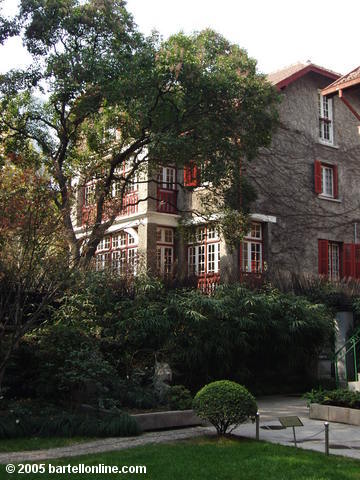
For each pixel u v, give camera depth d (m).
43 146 18.50
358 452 7.83
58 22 16.55
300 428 9.79
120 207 16.77
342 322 16.12
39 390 10.78
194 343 13.04
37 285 10.38
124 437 8.88
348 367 15.64
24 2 16.44
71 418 9.15
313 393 11.47
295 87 22.88
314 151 23.00
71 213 13.14
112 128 19.34
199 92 16.69
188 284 15.28
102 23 16.58
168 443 8.34
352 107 17.91
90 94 17.03
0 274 9.73
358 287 17.59
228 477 6.32
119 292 13.21
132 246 22.56
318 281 17.77
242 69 17.48
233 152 17.70
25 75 16.83
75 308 11.59
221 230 18.91
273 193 21.33
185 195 22.41
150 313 12.41
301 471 6.54
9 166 17.27
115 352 12.30
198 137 17.31
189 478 6.27
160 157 18.02
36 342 11.12
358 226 23.94
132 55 16.58
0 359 10.59
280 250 21.19
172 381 13.16
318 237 22.44
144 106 16.17
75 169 19.78
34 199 10.11
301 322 14.60
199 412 8.62
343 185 23.80
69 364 10.43
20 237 9.76
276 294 15.67
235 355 14.38
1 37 16.56
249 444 8.13
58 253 10.44
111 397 10.39
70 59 16.39
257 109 17.44
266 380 15.69
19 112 18.53
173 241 22.53
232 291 14.59
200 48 17.27
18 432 8.80
